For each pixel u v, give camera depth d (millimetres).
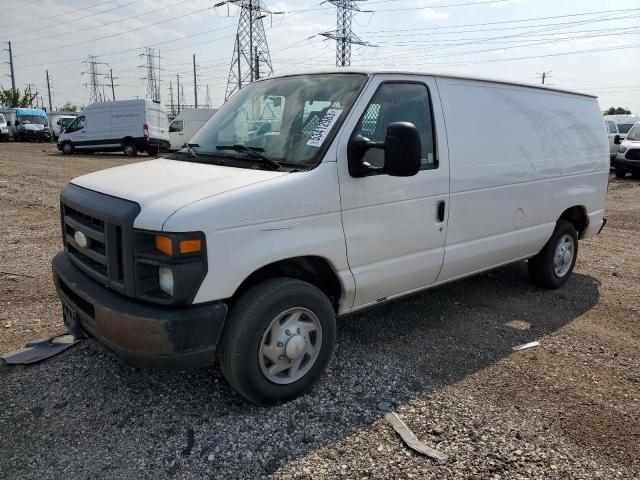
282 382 3416
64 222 3738
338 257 3549
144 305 2986
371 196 3680
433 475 2857
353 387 3719
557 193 5559
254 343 3201
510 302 5570
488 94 4723
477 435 3221
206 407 3414
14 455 2926
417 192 4000
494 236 4855
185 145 4219
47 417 3271
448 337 4629
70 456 2930
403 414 3412
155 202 2994
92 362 3938
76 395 3512
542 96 5406
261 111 4062
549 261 5789
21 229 8383
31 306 5027
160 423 3240
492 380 3895
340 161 3494
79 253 3584
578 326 4984
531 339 4656
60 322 4664
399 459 2975
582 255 7715
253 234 3092
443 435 3207
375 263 3826
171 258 2844
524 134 5070
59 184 13930
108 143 26094
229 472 2836
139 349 2941
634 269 6977
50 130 39625
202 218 2895
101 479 2762
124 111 25766
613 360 4297
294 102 3910
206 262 2914
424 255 4180
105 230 3086
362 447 3068
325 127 3578
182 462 2902
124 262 3006
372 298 3922
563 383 3891
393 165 3266
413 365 4082
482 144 4574
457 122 4359
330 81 3920
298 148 3576
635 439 3244
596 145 6180
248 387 3250
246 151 3668
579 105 5973
